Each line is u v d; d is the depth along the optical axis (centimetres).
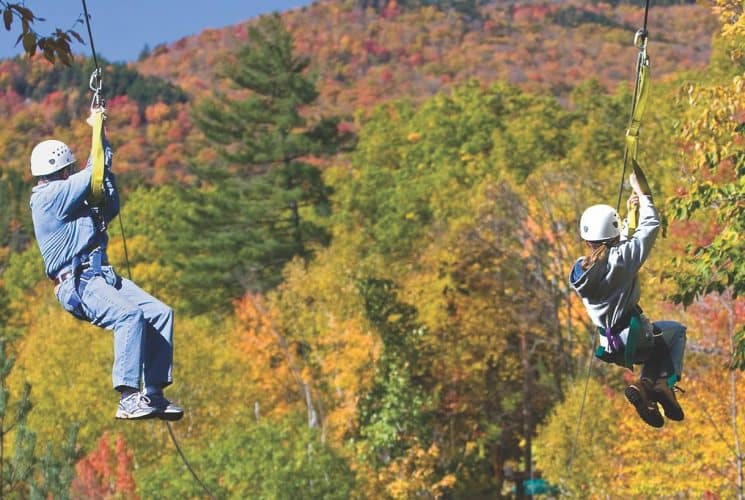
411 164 16812
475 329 8512
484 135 16312
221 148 13088
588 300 1491
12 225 16788
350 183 16112
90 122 1475
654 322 1556
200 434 7769
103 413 7706
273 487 5719
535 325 8731
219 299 12138
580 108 17700
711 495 4522
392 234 13638
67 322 8644
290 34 13212
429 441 7375
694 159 2972
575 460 5938
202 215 12775
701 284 2864
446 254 8944
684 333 1555
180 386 7844
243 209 12594
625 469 5206
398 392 7100
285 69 13112
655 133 9181
